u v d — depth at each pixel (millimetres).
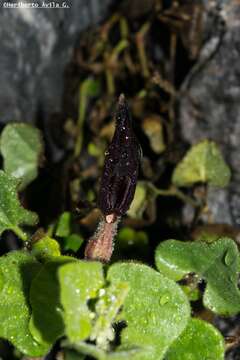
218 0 311
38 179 312
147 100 340
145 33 344
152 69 343
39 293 209
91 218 268
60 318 210
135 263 206
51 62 338
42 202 317
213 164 285
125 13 348
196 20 316
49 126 341
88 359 222
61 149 342
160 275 206
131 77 351
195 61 321
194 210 309
